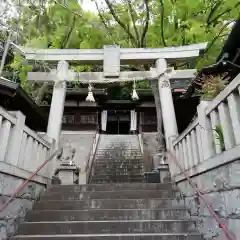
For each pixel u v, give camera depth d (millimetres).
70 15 12188
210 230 4203
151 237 4457
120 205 5789
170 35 12289
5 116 4609
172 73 9125
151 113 18516
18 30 7301
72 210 5445
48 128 8539
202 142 4926
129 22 13188
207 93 5609
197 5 11242
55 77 9125
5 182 4418
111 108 18875
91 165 11469
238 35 5863
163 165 7781
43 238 4441
